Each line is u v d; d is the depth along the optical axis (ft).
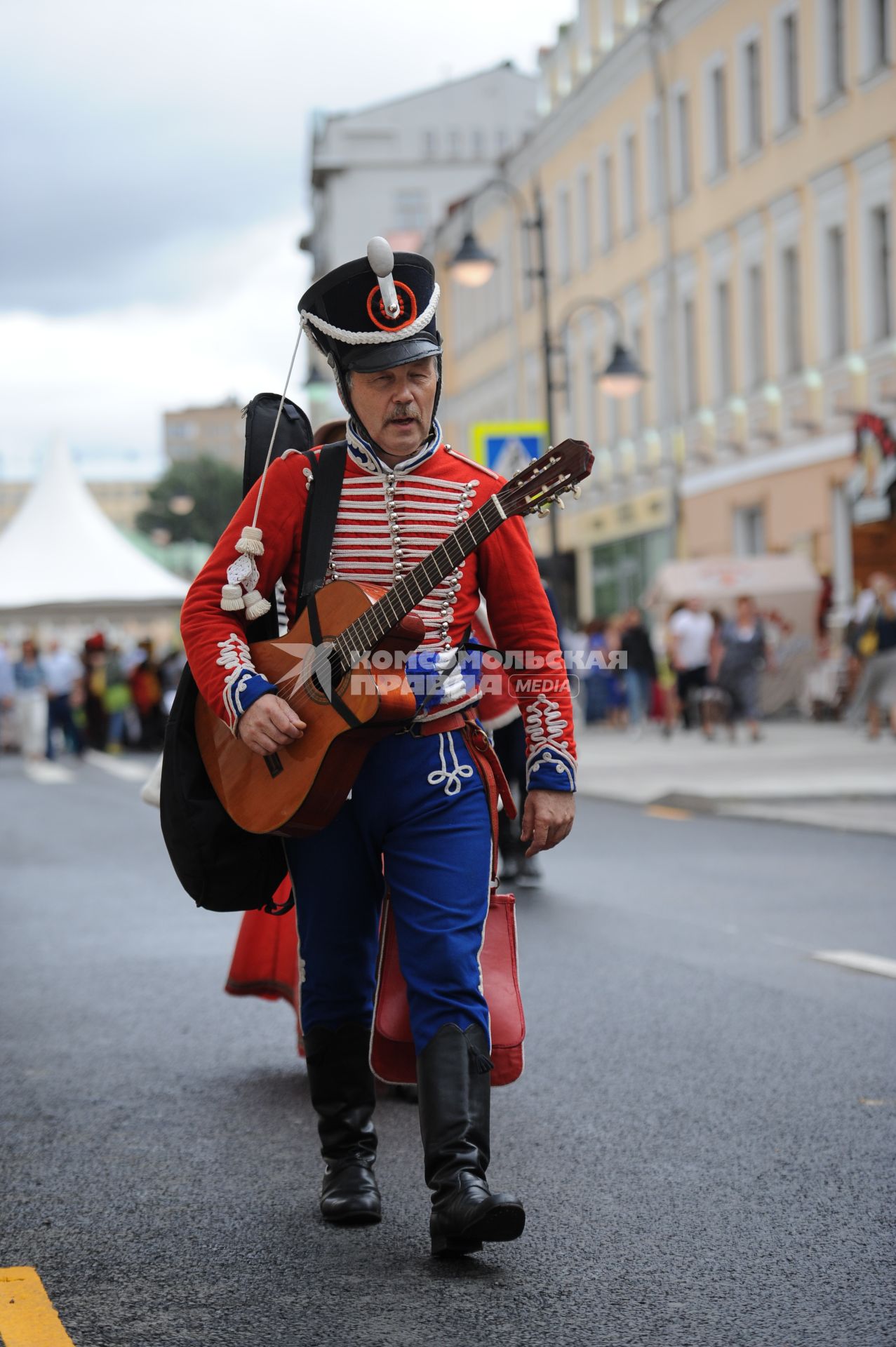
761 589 94.38
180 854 14.02
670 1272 13.12
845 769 60.44
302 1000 14.62
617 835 45.88
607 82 131.34
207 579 13.99
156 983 25.91
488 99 258.78
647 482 129.18
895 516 89.20
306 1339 11.85
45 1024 23.04
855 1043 20.79
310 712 13.33
